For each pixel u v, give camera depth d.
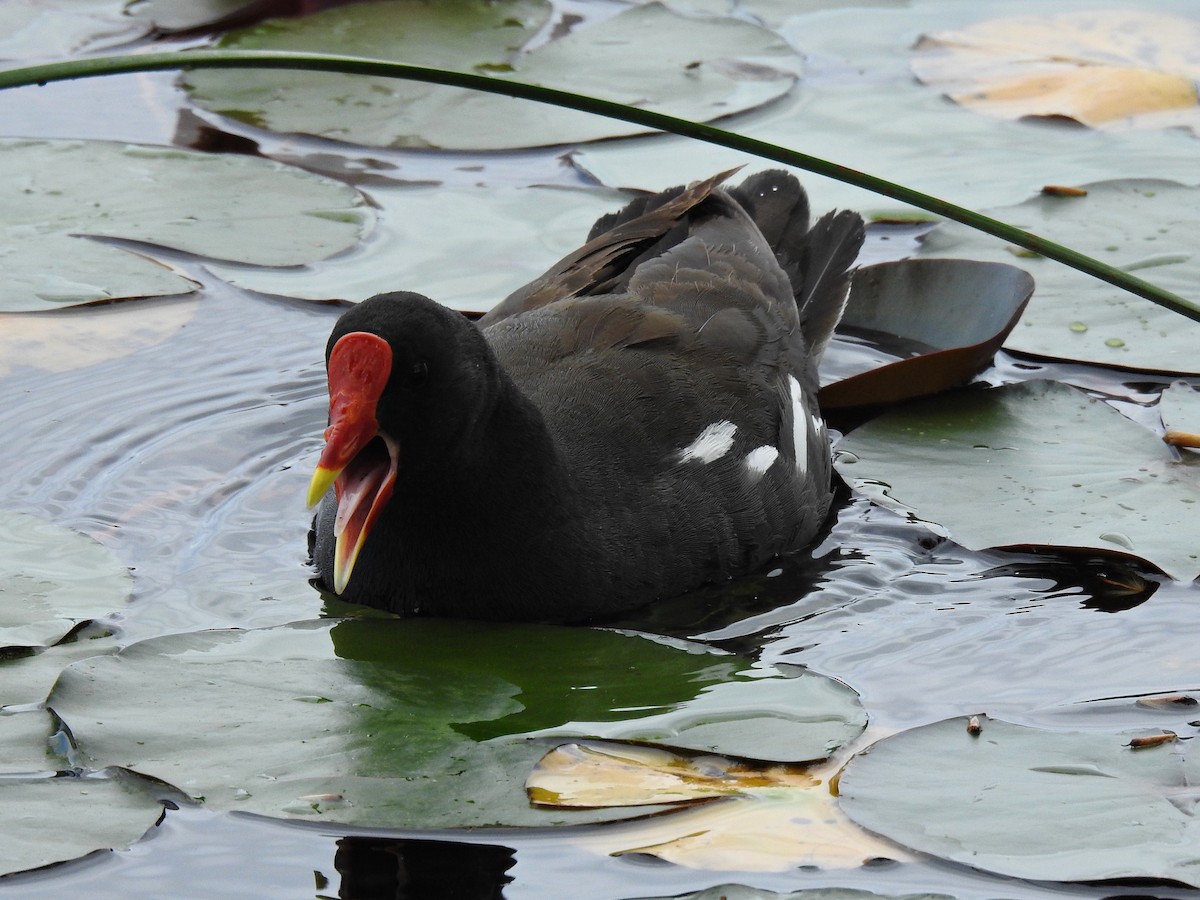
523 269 13.12
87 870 6.93
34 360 11.95
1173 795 7.29
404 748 7.64
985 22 18.31
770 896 6.73
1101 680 8.64
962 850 6.92
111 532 10.09
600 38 17.27
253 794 7.23
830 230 12.31
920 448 11.00
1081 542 9.77
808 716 8.02
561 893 6.81
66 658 8.45
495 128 15.37
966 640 9.15
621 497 9.60
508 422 9.12
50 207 13.62
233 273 13.15
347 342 8.70
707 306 10.73
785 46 17.25
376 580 9.38
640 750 7.73
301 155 14.96
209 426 11.37
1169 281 12.58
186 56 7.97
